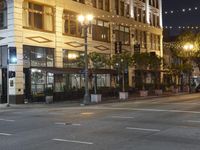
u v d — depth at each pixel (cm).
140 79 5803
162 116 2086
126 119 1956
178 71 6181
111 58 4391
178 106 2808
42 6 4031
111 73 4597
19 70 3656
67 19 4366
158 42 6769
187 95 4991
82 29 4559
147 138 1342
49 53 4097
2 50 3775
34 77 3825
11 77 3488
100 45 4925
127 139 1325
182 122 1800
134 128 1603
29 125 1792
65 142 1284
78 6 4541
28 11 3841
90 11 4766
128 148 1160
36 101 3791
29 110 2858
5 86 3775
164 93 5534
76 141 1298
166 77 6638
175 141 1276
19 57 3662
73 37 4412
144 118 1994
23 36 3731
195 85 7294
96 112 2412
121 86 5134
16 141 1331
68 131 1543
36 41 3894
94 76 4428
